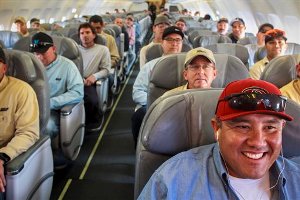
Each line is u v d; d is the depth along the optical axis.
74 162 3.49
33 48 3.20
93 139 4.14
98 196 2.88
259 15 8.42
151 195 1.27
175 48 3.67
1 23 8.02
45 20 11.58
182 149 1.53
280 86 2.71
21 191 1.91
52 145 3.07
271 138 1.17
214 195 1.27
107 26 6.63
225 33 6.94
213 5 14.86
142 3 30.31
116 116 5.05
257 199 1.29
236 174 1.29
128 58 7.89
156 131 1.50
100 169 3.36
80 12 16.98
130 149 3.87
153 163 1.55
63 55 3.73
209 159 1.34
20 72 2.38
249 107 1.14
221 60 2.75
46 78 2.48
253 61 4.89
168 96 1.63
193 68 2.42
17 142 2.04
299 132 1.47
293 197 1.30
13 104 2.20
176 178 1.29
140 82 3.37
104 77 4.32
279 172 1.31
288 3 5.99
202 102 1.53
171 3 30.02
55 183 3.07
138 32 10.71
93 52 4.57
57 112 3.12
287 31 6.92
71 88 3.25
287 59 2.72
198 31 5.89
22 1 8.12
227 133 1.19
